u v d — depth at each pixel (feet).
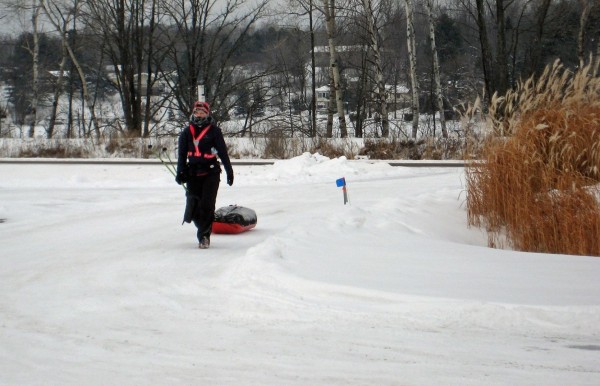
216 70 216.95
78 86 267.18
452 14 283.38
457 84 272.72
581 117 59.98
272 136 153.28
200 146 52.85
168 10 207.21
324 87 301.02
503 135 62.23
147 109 213.46
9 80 284.41
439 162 124.06
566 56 229.25
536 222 57.88
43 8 217.36
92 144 160.04
